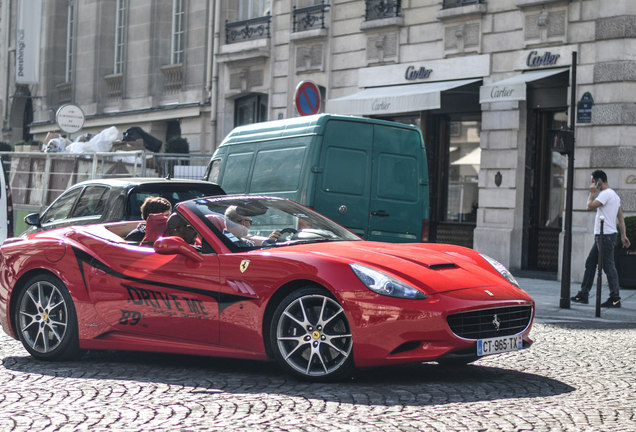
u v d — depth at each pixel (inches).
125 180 422.0
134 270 278.4
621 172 653.9
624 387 247.9
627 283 599.5
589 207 507.2
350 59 868.6
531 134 730.2
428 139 816.9
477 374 267.6
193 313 265.6
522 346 255.1
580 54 677.9
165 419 205.0
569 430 194.5
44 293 299.1
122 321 280.5
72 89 1384.1
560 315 471.5
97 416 208.5
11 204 584.4
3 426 199.8
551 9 697.0
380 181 450.0
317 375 247.0
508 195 735.7
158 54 1198.9
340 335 243.8
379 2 838.5
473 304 239.9
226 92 1029.2
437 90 719.1
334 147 438.3
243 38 991.0
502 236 733.3
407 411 211.9
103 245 288.8
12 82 1606.8
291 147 449.7
